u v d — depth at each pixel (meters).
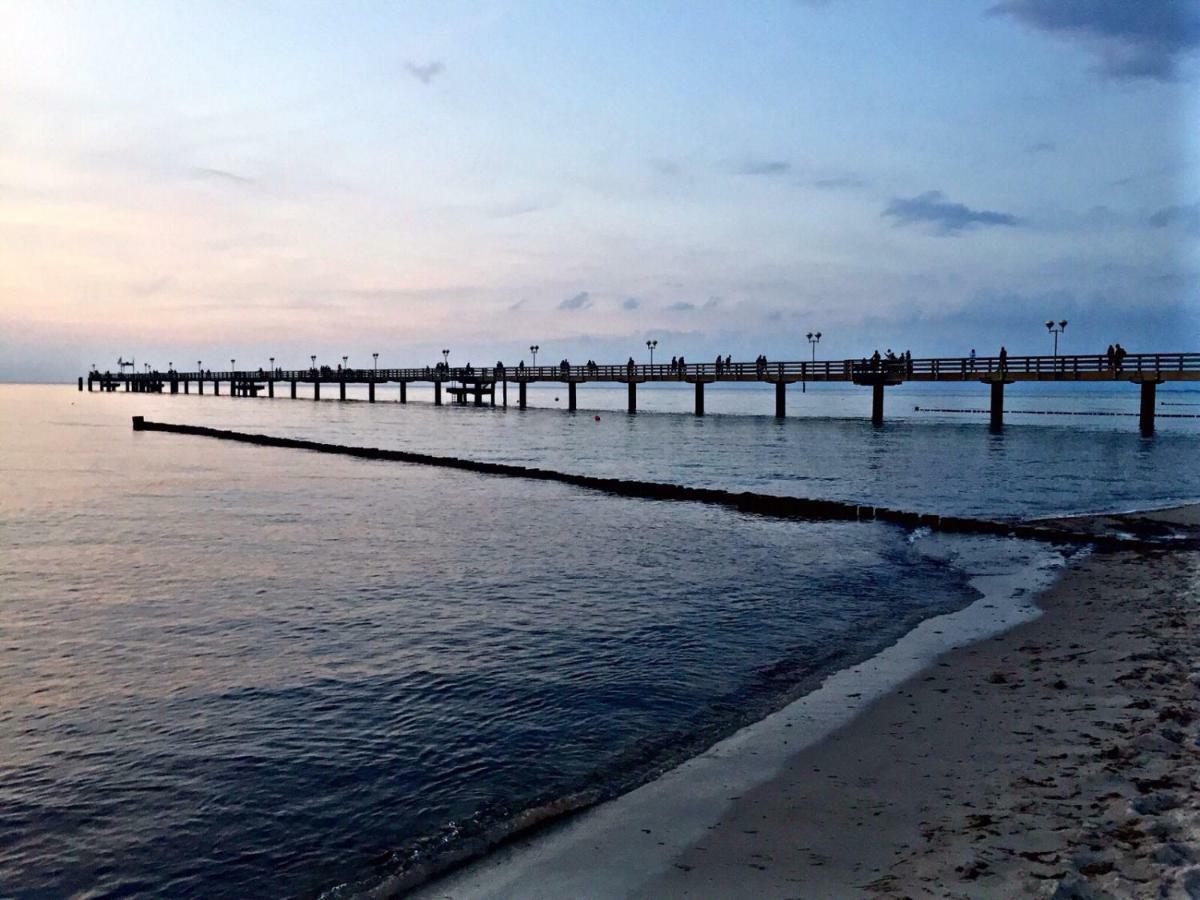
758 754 6.47
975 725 6.75
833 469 29.86
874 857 4.78
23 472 29.89
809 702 7.63
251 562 14.52
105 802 6.03
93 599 11.94
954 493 23.59
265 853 5.36
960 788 5.59
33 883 5.07
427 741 6.99
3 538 16.94
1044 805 5.20
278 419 67.62
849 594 12.09
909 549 15.50
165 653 9.43
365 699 7.97
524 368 79.75
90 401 118.50
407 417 70.44
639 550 15.58
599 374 71.56
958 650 9.09
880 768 6.05
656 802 5.74
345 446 36.91
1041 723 6.67
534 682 8.38
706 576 13.35
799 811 5.45
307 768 6.52
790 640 9.80
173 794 6.14
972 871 4.47
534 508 21.09
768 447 39.44
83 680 8.56
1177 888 4.02
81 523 18.91
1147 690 7.33
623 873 4.82
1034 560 14.12
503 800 5.95
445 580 13.11
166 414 77.25
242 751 6.84
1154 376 42.91
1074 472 28.44
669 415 71.38
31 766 6.60
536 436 48.22
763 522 18.80
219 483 26.66
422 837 5.47
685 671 8.70
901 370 51.09
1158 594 11.23
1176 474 27.83
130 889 5.02
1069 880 4.19
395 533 17.52
